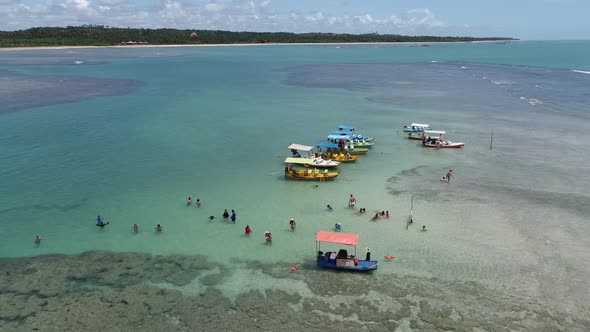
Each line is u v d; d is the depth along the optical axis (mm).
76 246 33438
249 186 45656
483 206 40250
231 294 27594
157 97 97938
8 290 27875
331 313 25734
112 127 69500
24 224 36938
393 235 34969
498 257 31547
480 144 60750
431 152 57688
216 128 69625
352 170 50781
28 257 31875
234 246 33469
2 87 107250
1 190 43938
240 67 173250
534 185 45312
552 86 114312
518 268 30156
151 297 27266
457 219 37656
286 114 80688
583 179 46875
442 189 44562
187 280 29062
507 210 39344
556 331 24297
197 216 38562
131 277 29406
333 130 68375
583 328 24516
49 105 86250
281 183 46562
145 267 30641
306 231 35812
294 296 27344
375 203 41188
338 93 105562
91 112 80438
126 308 26250
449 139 63406
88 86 112750
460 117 77938
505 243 33500
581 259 31188
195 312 25891
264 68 169750
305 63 196000
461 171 50031
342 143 57312
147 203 41219
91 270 30203
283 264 31016
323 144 55406
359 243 33719
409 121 75438
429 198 42281
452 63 199250
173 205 40812
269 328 24531
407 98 98125
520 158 54406
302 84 122000
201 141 62188
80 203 41156
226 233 35500
